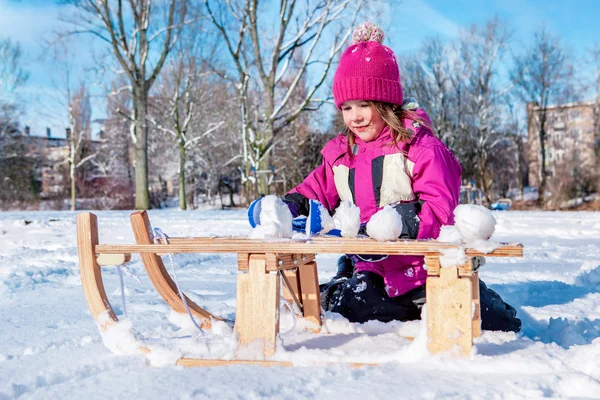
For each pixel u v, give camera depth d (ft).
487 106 108.27
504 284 10.85
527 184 153.38
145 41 66.80
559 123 131.13
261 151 64.03
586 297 9.67
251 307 5.72
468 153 112.27
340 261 8.87
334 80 7.85
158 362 5.70
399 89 7.63
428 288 5.46
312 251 5.49
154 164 112.16
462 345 5.36
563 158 106.01
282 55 64.23
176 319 7.19
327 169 8.48
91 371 5.53
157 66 67.56
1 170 105.19
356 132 7.88
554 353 5.55
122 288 6.42
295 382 4.92
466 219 5.30
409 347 5.54
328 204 8.52
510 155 139.13
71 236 24.06
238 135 93.61
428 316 5.45
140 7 66.33
